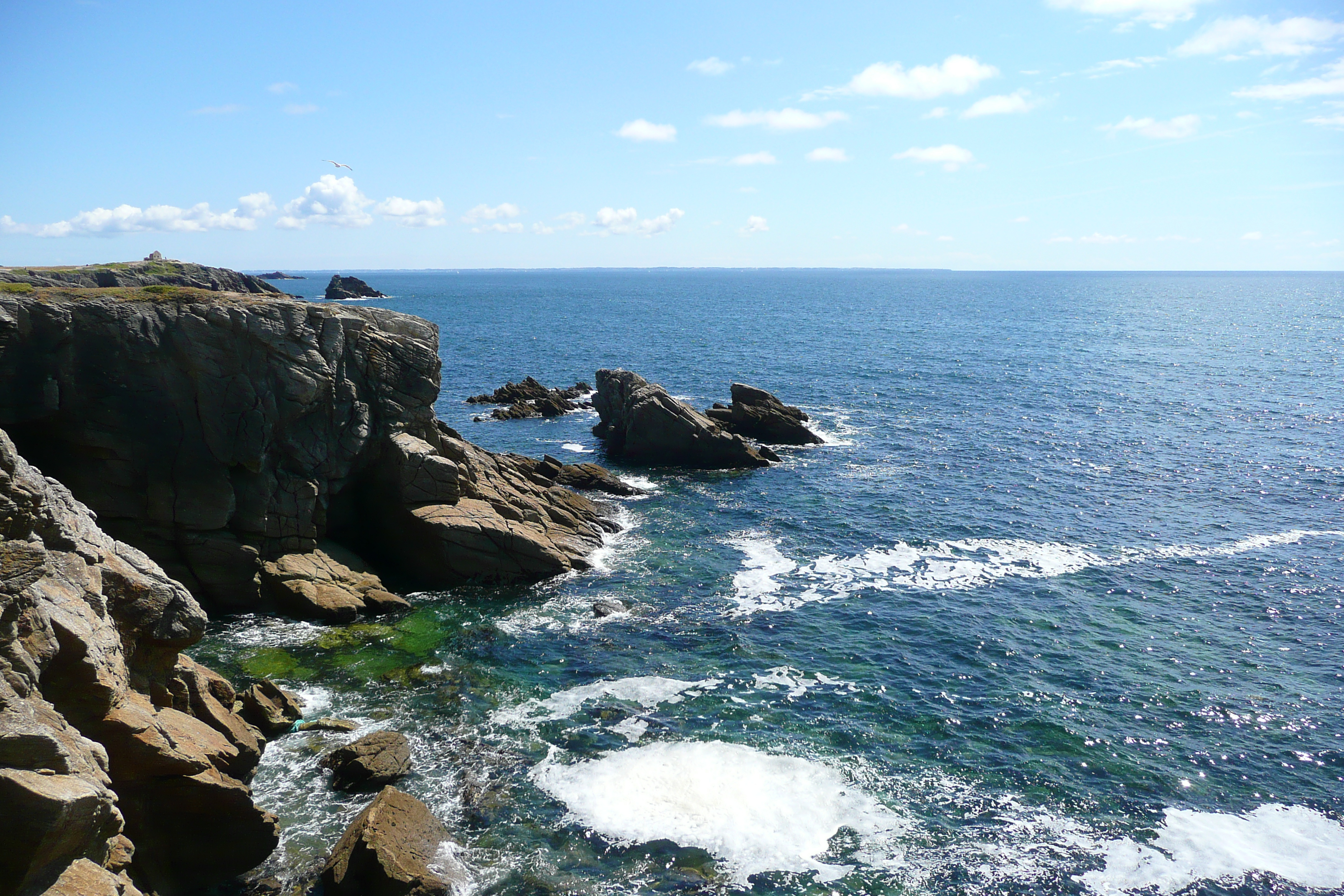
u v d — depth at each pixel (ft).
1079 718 94.48
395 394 135.33
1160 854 73.61
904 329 564.71
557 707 95.76
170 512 114.42
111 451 112.47
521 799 79.51
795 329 564.71
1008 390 305.53
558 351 434.30
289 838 73.77
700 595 127.65
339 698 96.48
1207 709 96.27
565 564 134.82
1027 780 83.56
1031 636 114.01
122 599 67.92
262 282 494.18
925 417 259.80
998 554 144.15
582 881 69.56
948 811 79.00
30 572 54.19
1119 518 162.30
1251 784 83.20
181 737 67.51
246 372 117.50
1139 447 217.15
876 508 169.27
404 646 109.70
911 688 100.78
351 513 137.08
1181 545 147.54
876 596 127.54
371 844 66.90
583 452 218.38
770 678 102.83
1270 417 251.60
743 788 81.56
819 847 74.02
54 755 46.75
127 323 111.86
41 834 43.32
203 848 67.87
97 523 112.78
